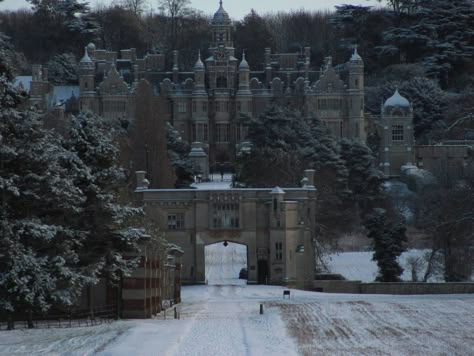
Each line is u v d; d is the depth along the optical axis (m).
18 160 194.50
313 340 174.50
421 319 196.88
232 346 168.38
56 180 195.25
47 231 190.88
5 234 188.12
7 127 194.00
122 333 177.25
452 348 166.25
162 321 198.75
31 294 186.50
